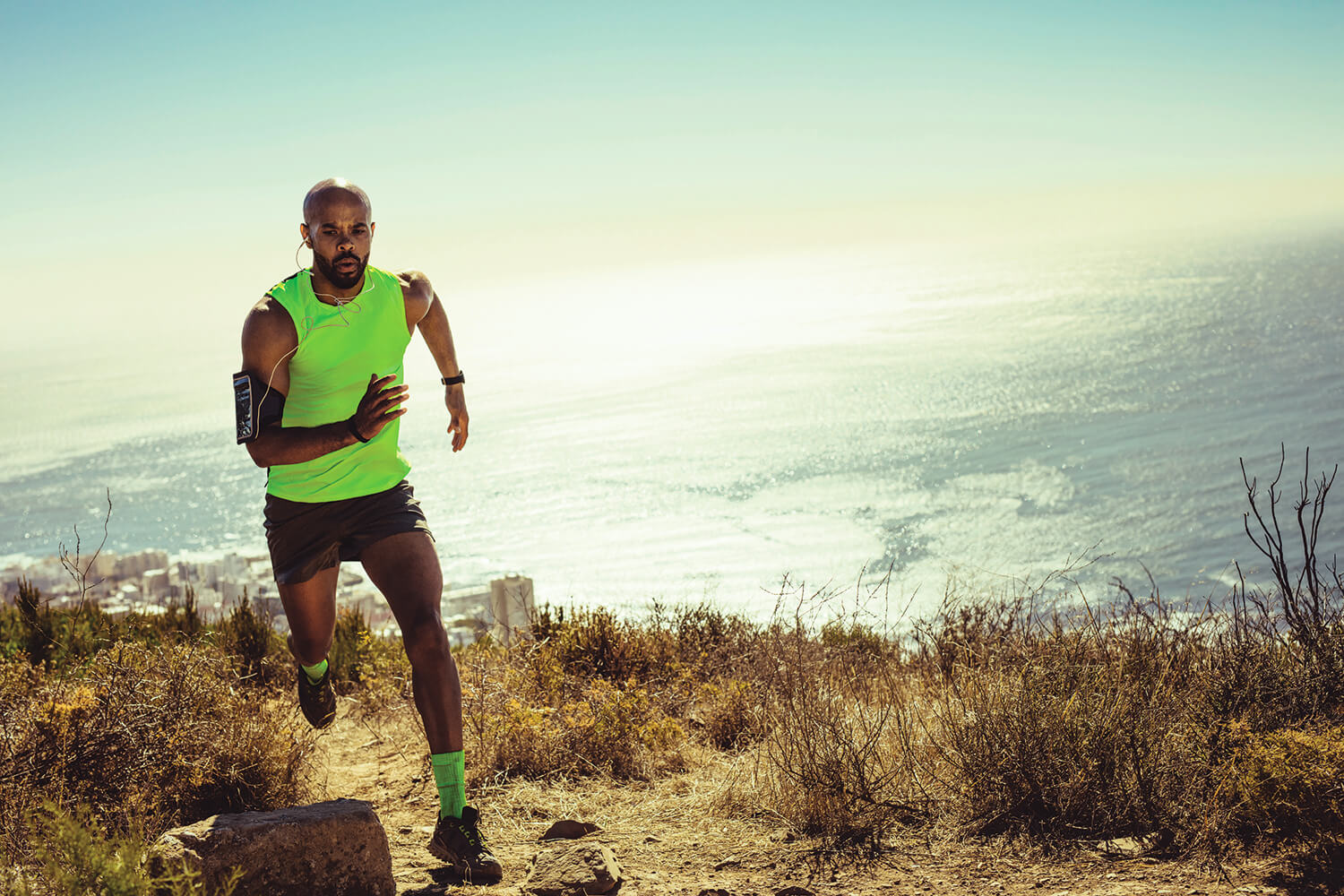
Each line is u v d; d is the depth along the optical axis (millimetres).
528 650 5070
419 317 3182
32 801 2746
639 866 2809
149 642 5520
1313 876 2402
